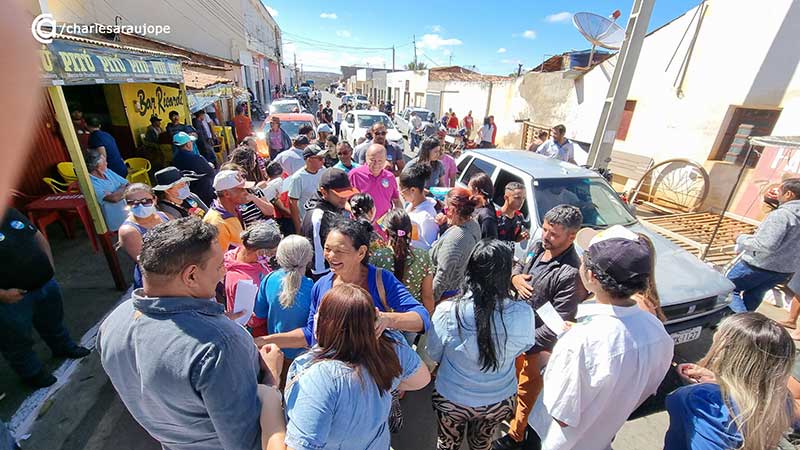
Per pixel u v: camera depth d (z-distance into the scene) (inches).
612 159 343.9
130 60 171.8
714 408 60.5
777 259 132.5
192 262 51.9
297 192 154.3
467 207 106.5
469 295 75.3
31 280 102.2
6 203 14.3
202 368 49.1
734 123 262.4
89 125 233.6
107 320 55.8
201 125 331.3
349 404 52.9
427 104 848.9
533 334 75.8
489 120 492.1
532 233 146.9
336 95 1916.8
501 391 79.5
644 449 104.5
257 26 1009.5
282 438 52.9
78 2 331.6
